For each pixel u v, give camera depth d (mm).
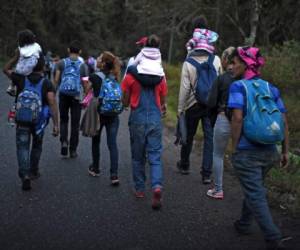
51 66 22969
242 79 4676
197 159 8422
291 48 16750
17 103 6109
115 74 6656
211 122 6125
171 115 13352
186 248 4707
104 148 8930
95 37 55938
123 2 57688
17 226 5098
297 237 5012
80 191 6328
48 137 9617
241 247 4746
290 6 23062
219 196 6234
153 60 5980
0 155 7906
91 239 4852
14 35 43625
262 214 4430
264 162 4527
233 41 28984
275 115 4395
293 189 6520
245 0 27406
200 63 6770
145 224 5289
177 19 32875
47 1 50000
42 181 6684
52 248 4617
